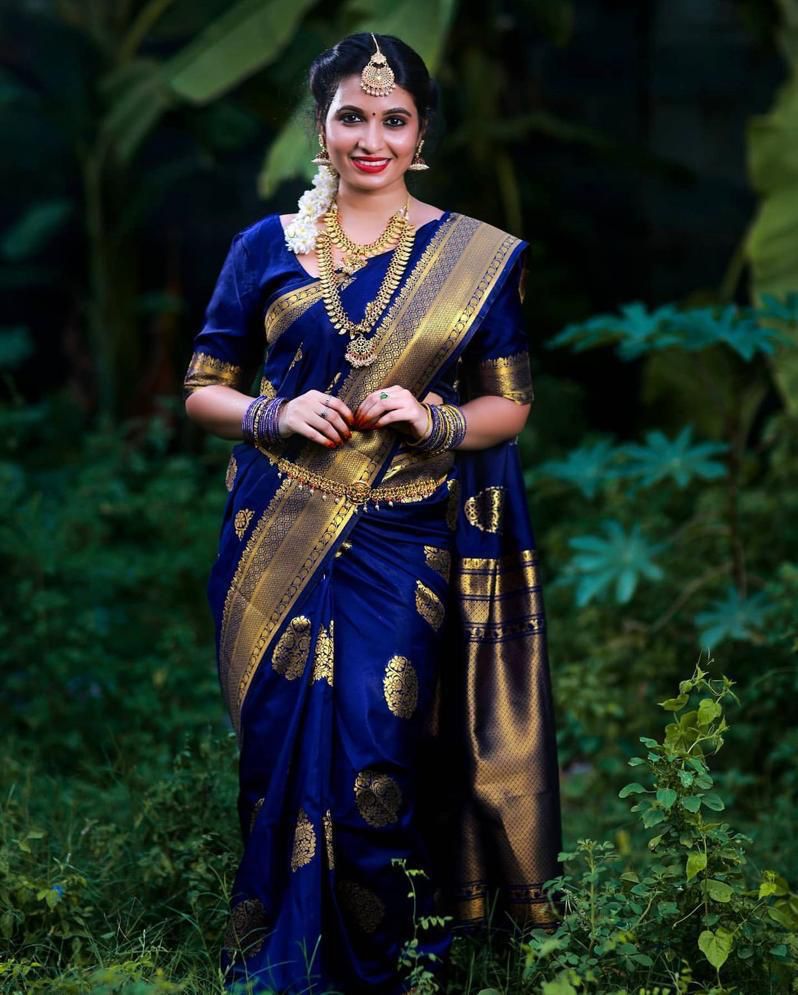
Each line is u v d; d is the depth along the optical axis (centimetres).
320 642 322
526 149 980
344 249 329
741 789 464
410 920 320
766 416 857
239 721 331
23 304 1080
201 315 1066
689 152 959
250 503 332
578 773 498
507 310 335
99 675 509
